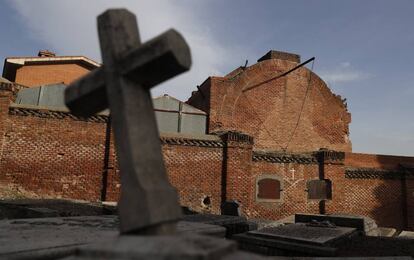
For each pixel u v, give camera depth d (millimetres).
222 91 18375
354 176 17812
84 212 9922
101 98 2740
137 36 2650
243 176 14789
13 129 12344
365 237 7863
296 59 21094
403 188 18469
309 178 16703
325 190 16812
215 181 14523
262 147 18969
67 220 5465
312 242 6301
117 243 1919
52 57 20625
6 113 12297
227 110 18312
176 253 1712
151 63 2307
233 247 2002
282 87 20203
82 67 21734
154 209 2123
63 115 12977
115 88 2424
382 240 7449
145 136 2381
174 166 14094
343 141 20969
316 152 17188
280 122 19688
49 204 10445
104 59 2537
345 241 7195
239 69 20312
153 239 1899
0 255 2678
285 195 16156
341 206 16688
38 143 12539
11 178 12039
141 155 2293
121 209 2195
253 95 19375
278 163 16406
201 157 14523
